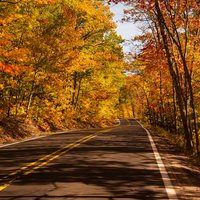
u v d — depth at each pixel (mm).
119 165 7359
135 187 5227
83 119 33000
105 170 6746
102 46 28359
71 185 5391
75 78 29859
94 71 28953
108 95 35531
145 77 23453
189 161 8320
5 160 8281
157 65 13664
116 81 41625
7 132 16156
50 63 19375
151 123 40500
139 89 35750
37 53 17703
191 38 14297
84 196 4680
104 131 22703
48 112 22406
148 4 11711
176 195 4723
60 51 18719
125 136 16781
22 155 9242
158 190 5027
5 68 9805
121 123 55750
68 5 22453
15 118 19031
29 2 14562
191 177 6055
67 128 27797
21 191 4988
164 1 11102
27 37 16953
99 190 5039
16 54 10875
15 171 6699
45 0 12672
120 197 4621
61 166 7289
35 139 15180
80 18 26312
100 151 9969
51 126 24547
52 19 19219
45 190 5055
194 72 14516
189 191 4961
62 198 4570
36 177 6070
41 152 9867
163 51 13570
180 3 11945
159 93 22469
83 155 9078
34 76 18953
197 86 15750
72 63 20281
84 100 34156
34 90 22312
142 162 7754
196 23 12789
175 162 7734
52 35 18578
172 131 24531
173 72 11812
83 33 25141
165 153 9469
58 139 14836
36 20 17812
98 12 24312
